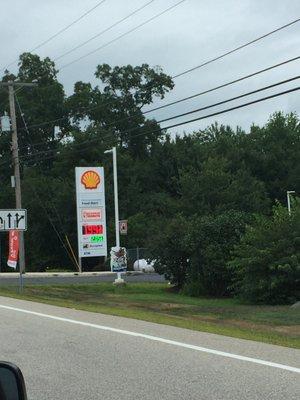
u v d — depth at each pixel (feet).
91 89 237.45
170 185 224.74
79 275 131.95
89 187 108.27
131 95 236.22
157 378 27.40
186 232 90.84
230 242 85.71
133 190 204.74
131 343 36.94
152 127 234.17
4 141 222.28
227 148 246.47
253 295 75.87
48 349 35.17
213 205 187.62
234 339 38.42
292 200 82.07
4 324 45.88
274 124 260.62
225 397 23.88
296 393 24.41
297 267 72.54
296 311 64.54
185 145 234.38
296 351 33.91
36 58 231.71
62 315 51.72
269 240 75.72
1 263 213.87
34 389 25.70
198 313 62.13
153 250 95.50
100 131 214.28
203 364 30.30
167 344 36.45
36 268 199.00
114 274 134.62
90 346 36.01
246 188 204.44
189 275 90.12
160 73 237.04
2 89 220.43
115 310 57.11
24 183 203.10
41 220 199.41
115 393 24.82
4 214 76.59
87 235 107.96
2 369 10.66
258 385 25.77
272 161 245.86
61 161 211.00
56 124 233.55
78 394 24.75
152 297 81.61
